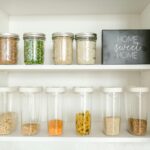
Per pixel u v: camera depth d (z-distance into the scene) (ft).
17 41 3.61
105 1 3.60
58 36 3.42
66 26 4.30
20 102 3.89
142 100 3.64
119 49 3.41
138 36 3.42
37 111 3.79
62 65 3.38
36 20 4.32
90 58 3.41
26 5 3.77
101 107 4.22
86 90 3.59
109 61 3.41
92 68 3.37
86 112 3.59
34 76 4.30
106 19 4.29
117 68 3.37
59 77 4.29
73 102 4.22
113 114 3.67
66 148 4.26
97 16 4.29
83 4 3.74
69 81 4.29
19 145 4.27
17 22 4.33
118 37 3.42
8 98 3.85
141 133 3.50
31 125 3.58
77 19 4.30
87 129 3.54
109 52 3.41
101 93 4.24
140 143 4.25
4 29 4.12
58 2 3.64
